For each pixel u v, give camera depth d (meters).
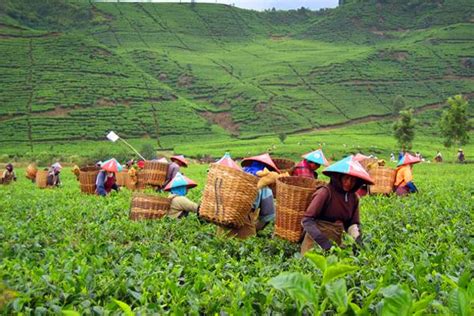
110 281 5.10
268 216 8.75
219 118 124.31
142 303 4.53
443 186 18.03
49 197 16.67
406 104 134.12
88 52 139.00
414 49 167.50
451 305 3.31
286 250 7.76
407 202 11.99
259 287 4.60
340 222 6.97
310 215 6.86
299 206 7.25
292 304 4.11
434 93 142.00
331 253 6.05
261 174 8.67
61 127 101.25
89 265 5.99
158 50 181.50
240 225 8.10
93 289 4.96
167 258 7.06
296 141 94.94
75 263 6.00
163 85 134.12
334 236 6.95
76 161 63.22
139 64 159.12
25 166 62.78
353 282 4.83
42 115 105.69
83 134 98.38
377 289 3.41
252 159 9.12
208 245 7.92
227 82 146.38
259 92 136.50
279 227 7.50
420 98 138.75
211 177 8.06
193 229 9.14
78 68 129.62
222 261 6.32
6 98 109.94
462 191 15.27
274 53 183.50
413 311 3.22
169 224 9.43
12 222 10.36
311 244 7.20
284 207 7.37
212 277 5.24
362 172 6.73
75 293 4.84
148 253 7.10
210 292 4.60
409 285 4.82
